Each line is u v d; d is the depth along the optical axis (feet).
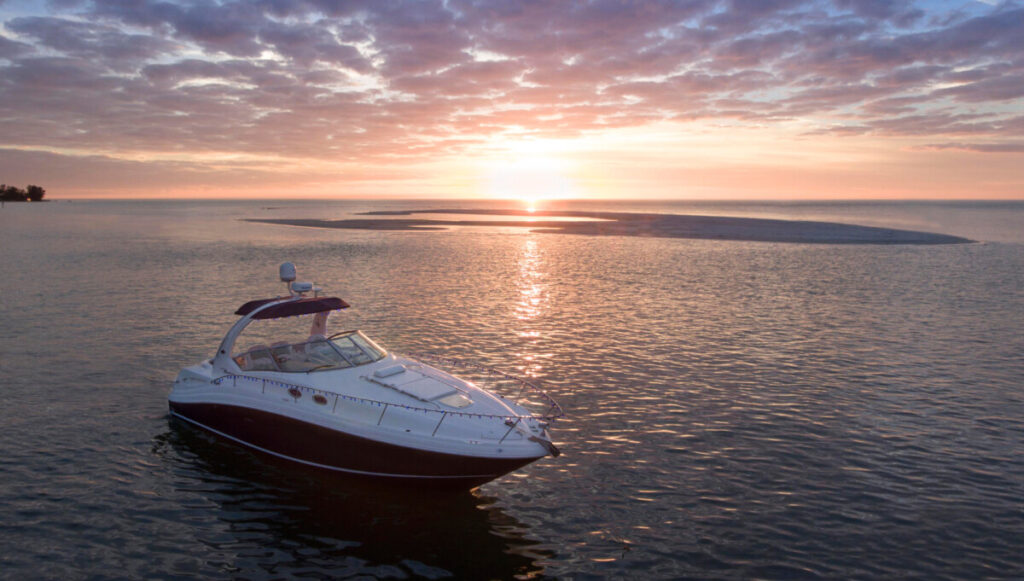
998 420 40.11
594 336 62.23
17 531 26.94
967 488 31.17
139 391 45.01
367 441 30.66
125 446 35.96
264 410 33.88
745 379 48.57
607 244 177.68
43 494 30.22
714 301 82.64
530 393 45.14
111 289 90.12
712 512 28.96
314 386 33.50
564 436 37.65
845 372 50.49
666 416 40.75
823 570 24.58
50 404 42.16
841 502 29.81
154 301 80.38
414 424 30.66
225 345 37.14
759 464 33.81
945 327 67.15
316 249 159.84
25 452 34.78
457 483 30.19
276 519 28.76
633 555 25.70
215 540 26.86
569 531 27.63
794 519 28.30
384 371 34.60
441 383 34.37
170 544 26.45
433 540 27.14
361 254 146.92
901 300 83.92
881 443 36.55
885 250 155.84
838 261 131.85
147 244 173.06
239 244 175.32
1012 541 26.53
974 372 50.60
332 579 24.23
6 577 23.73
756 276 108.06
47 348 56.24
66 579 23.79
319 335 37.91
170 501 30.12
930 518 28.40
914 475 32.55
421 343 59.00
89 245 168.25
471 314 72.95
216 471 33.32
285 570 24.79
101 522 27.96
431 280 101.76
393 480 31.17
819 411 41.70
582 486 31.58
